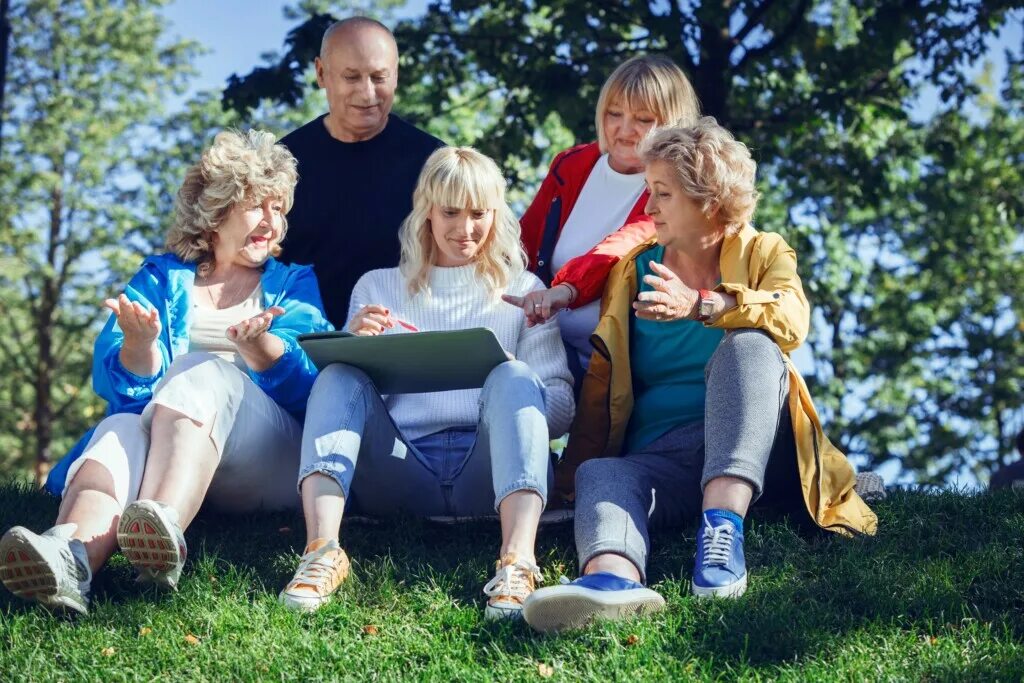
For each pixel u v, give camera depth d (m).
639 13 12.55
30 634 3.91
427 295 4.88
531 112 13.60
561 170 5.78
